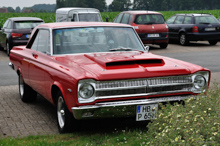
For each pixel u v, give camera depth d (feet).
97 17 68.95
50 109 23.52
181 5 497.05
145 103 16.31
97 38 20.58
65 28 20.70
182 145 12.16
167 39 61.21
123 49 20.39
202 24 64.85
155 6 525.34
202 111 14.51
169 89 17.04
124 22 62.64
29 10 427.33
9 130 18.93
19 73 25.62
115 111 16.15
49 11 444.14
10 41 53.98
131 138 16.46
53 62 18.92
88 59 18.38
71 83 16.10
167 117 14.32
